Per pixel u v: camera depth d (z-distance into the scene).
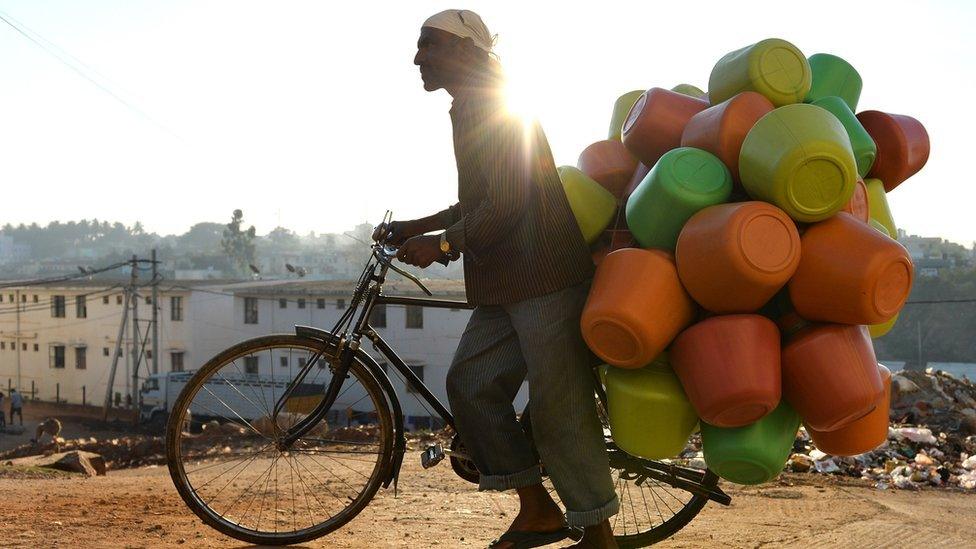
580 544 2.92
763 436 2.67
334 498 4.28
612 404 2.79
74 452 7.25
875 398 2.58
